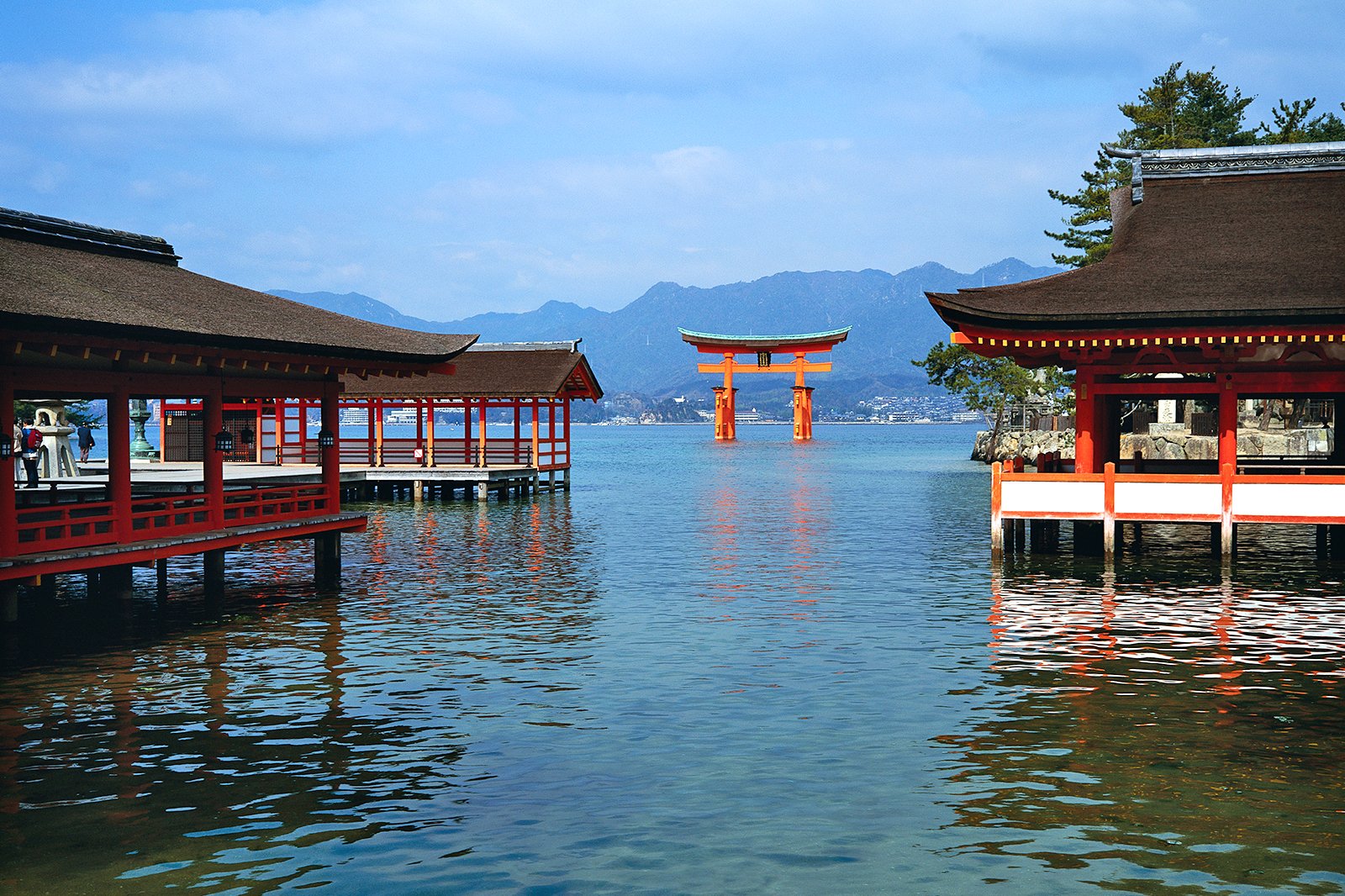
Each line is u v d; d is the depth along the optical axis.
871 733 15.19
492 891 10.44
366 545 38.00
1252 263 31.11
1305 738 14.92
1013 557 33.72
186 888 10.54
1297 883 10.53
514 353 63.72
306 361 26.50
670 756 14.20
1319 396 35.75
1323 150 34.34
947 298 29.72
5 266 21.91
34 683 18.33
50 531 24.06
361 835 11.75
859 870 10.83
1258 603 25.45
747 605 25.53
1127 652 20.23
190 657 20.19
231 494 26.69
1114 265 32.25
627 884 10.55
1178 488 29.67
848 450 164.00
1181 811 12.30
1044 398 100.94
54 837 11.76
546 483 75.44
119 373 23.09
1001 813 12.25
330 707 16.70
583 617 24.08
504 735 15.17
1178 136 76.44
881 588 27.95
